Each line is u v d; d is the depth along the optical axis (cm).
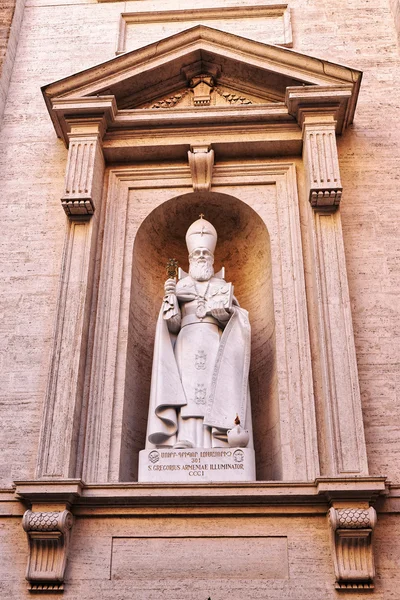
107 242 986
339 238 930
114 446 853
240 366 895
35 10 1248
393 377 877
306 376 869
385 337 904
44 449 815
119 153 1041
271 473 880
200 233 995
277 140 1023
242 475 802
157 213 1036
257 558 759
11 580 765
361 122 1077
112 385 886
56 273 977
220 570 755
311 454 823
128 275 970
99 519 786
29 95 1150
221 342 901
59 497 768
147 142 1036
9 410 880
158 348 909
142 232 1025
